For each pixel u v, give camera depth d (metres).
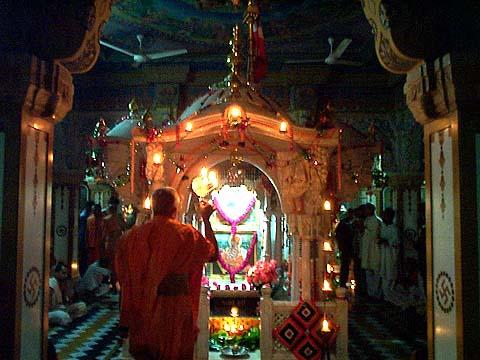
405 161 12.09
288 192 5.61
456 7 3.21
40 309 3.34
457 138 3.01
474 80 2.99
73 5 3.20
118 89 12.62
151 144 5.54
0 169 3.01
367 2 3.51
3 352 2.93
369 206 11.82
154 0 8.51
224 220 6.87
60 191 12.37
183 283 3.52
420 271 10.25
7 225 2.98
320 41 10.42
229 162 6.77
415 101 3.41
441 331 3.23
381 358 6.52
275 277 6.38
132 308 3.45
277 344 5.50
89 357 6.43
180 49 11.02
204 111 5.46
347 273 10.34
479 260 2.96
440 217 3.26
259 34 5.54
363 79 12.41
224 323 6.14
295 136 5.47
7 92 3.01
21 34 3.16
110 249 11.62
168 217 3.62
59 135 12.41
